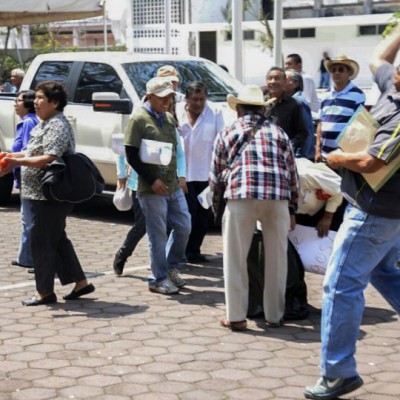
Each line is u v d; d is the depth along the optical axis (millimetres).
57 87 6914
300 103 8789
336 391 5051
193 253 8656
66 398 5188
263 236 6488
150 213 7332
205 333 6430
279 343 6207
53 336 6348
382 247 5016
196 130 8516
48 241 7066
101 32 45219
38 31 36375
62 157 6875
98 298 7367
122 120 10375
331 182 6621
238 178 6277
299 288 6781
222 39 35156
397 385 5406
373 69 5336
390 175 4820
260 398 5203
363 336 6348
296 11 33188
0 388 5344
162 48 38031
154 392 5289
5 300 7320
